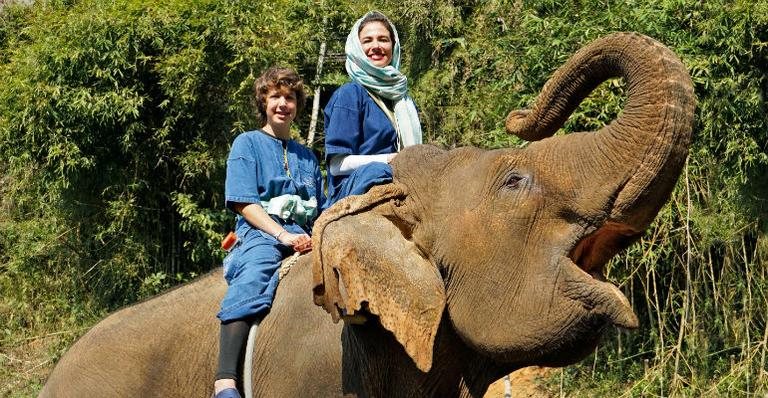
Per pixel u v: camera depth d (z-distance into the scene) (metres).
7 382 9.68
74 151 10.20
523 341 3.64
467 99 10.55
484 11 10.98
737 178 8.05
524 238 3.68
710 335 8.31
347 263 3.71
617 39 3.46
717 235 8.19
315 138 11.90
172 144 10.63
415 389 3.93
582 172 3.59
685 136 3.34
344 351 4.02
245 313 4.20
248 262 4.34
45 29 10.50
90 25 10.09
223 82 10.46
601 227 3.54
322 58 11.34
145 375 4.50
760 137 8.01
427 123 11.03
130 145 10.29
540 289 3.62
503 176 3.77
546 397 8.39
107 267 10.59
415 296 3.72
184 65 10.13
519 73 8.72
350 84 4.58
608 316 3.49
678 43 8.04
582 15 8.36
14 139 10.55
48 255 11.00
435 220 3.86
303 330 4.14
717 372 8.16
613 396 8.15
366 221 3.85
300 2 11.17
